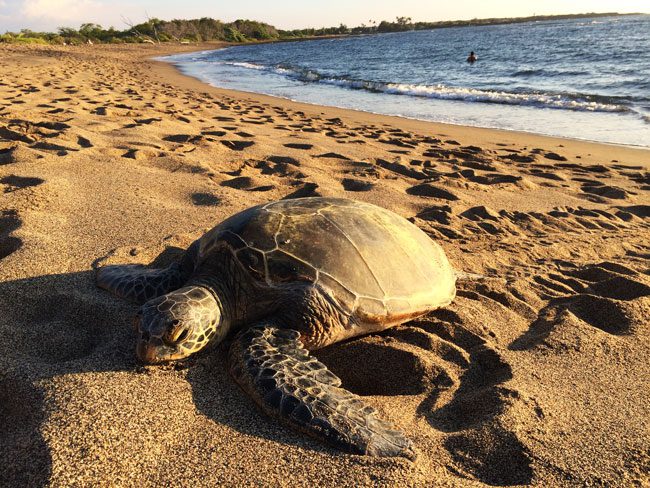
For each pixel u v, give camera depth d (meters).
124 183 2.08
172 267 1.26
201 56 17.89
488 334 1.25
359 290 1.10
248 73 10.66
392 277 1.17
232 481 0.74
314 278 1.07
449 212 2.11
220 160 2.60
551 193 2.51
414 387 1.06
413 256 1.27
